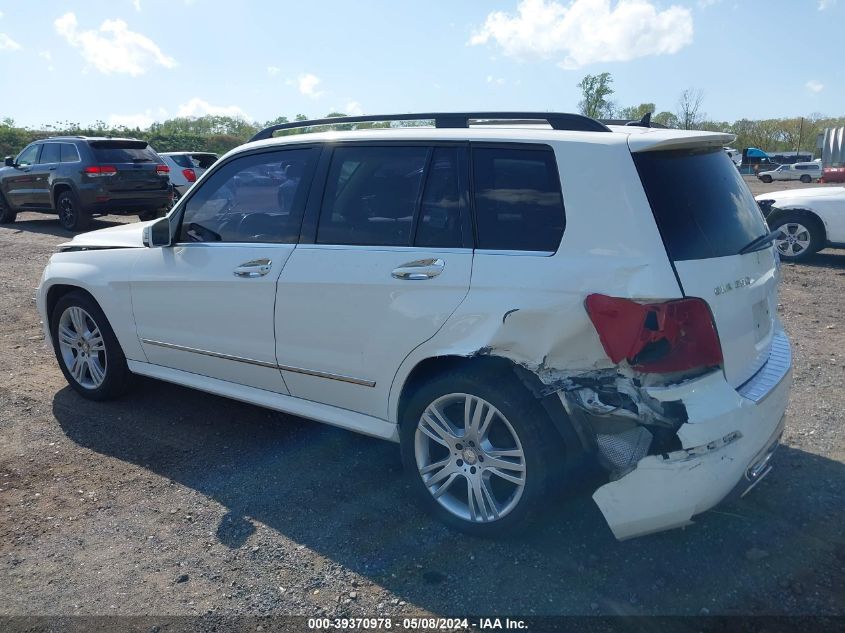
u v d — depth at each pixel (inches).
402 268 133.0
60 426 185.9
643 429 111.9
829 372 214.8
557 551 128.6
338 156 149.4
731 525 135.5
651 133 124.0
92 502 148.9
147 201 585.6
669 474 110.3
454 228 131.7
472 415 128.3
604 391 114.2
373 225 141.8
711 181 128.2
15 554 131.4
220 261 161.9
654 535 132.5
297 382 154.4
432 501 136.3
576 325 115.0
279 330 152.4
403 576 122.8
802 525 135.0
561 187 122.4
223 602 117.4
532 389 119.6
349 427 147.6
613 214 116.7
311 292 144.9
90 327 199.9
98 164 554.6
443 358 131.3
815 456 161.6
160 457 168.6
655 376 110.7
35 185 589.6
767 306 136.6
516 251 124.3
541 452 120.9
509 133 131.2
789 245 410.9
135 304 181.3
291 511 144.0
